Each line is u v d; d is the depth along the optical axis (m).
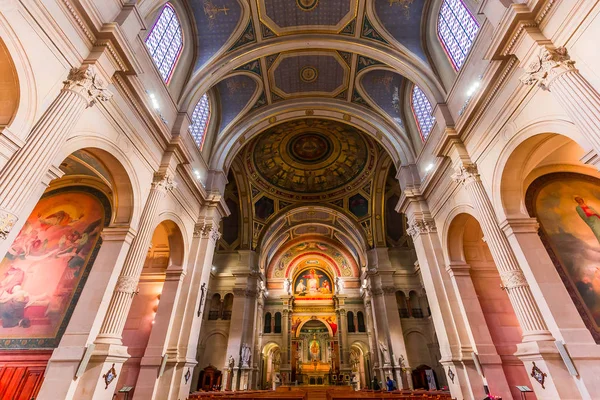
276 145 20.28
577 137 5.11
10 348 7.07
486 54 6.46
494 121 7.28
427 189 11.29
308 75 13.76
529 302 6.32
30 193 4.32
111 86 6.43
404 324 19.30
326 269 31.69
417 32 10.94
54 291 7.75
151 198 8.05
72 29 5.30
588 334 5.54
